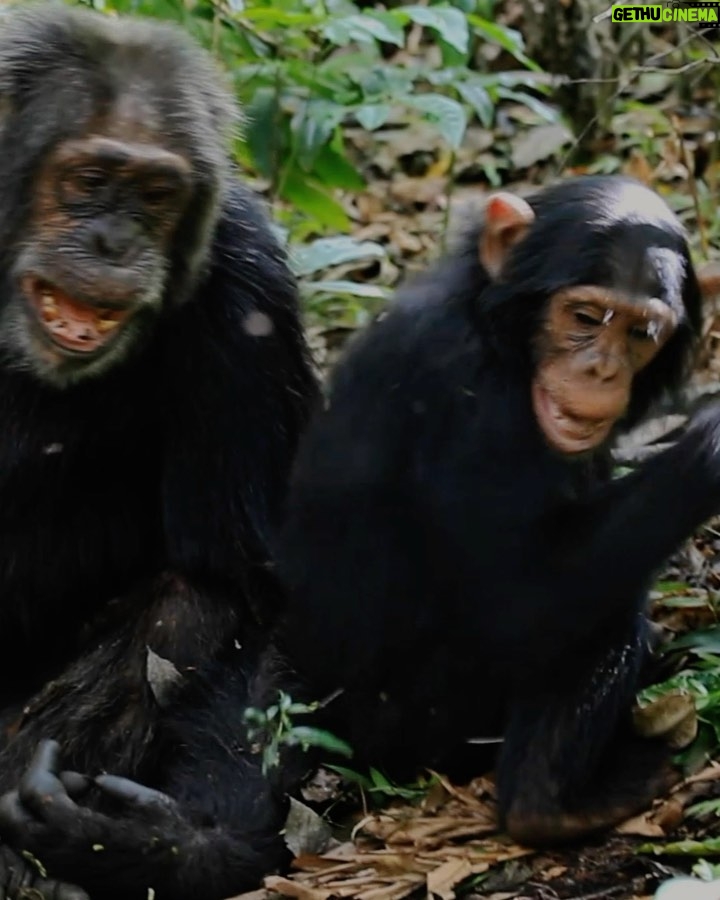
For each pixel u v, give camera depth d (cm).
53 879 1062
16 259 1121
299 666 1167
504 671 1094
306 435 1209
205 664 1190
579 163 1978
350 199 2017
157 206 1111
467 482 1091
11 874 1068
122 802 1073
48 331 1111
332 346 1683
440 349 1112
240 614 1225
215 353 1215
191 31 1692
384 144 2086
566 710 1066
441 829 1072
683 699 1096
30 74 1132
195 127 1146
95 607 1272
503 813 1059
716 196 1827
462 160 2047
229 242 1229
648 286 1049
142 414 1218
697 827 1042
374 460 1134
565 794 1049
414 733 1141
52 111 1113
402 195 2019
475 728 1131
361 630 1143
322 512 1163
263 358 1238
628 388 1070
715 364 1426
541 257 1077
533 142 2014
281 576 1200
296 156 1717
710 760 1096
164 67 1151
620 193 1088
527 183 1995
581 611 1067
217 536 1232
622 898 985
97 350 1111
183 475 1229
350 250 1638
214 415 1223
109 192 1101
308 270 1622
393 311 1154
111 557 1254
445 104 1712
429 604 1121
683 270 1091
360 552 1143
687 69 1669
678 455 1070
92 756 1151
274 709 1095
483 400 1091
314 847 1077
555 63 1970
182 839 1063
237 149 1686
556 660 1074
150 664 1161
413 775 1154
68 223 1099
